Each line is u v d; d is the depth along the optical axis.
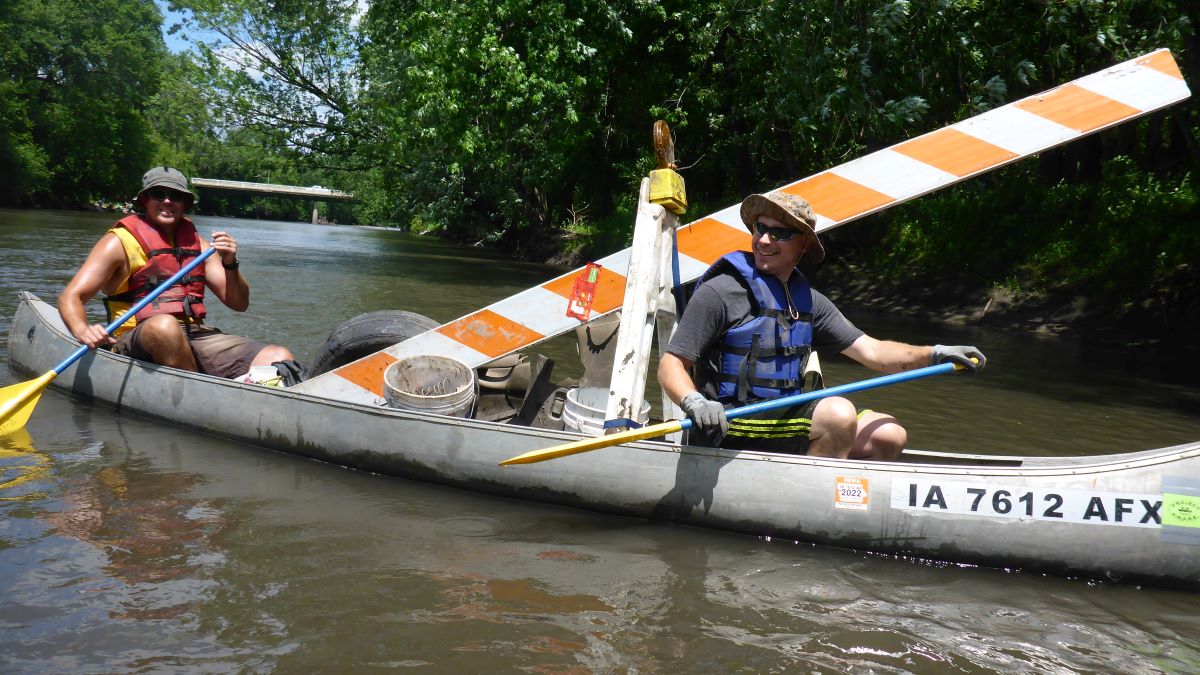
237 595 2.55
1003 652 2.41
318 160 25.98
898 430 3.33
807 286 3.34
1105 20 9.80
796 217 3.06
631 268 3.53
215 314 8.62
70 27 44.69
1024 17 11.27
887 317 13.53
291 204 92.38
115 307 4.82
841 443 3.29
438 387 4.23
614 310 4.31
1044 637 2.51
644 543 3.17
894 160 4.09
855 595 2.77
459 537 3.15
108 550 2.84
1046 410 6.24
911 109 10.61
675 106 18.67
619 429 3.42
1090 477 2.93
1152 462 2.89
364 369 4.56
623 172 22.25
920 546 3.07
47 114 43.62
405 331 4.83
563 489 3.49
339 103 24.66
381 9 19.83
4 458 3.79
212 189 73.31
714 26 16.39
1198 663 2.38
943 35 11.29
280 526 3.15
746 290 3.18
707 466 3.28
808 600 2.71
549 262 24.83
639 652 2.31
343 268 17.23
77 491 3.40
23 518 3.07
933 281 14.52
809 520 3.16
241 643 2.27
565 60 17.12
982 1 11.38
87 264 4.65
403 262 20.98
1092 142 15.62
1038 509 2.96
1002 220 14.33
